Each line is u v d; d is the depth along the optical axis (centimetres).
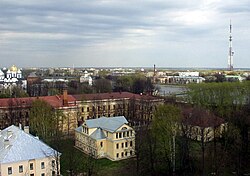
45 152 7925
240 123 10381
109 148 10025
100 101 15225
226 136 9981
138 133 11394
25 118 13138
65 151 10269
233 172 8450
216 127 10756
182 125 9550
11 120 12725
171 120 9488
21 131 8188
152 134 9562
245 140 9656
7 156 7438
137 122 15188
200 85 18175
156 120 9694
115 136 9825
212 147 10194
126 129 10050
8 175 7375
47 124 11331
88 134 10356
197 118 11088
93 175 8381
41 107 11700
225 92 16188
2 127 12688
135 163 9262
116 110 15750
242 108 13738
